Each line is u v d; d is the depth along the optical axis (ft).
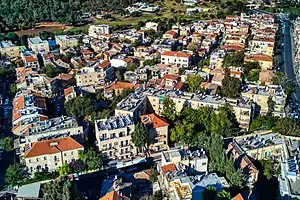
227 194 490.90
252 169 570.87
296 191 486.79
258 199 554.05
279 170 590.96
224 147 644.69
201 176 540.52
